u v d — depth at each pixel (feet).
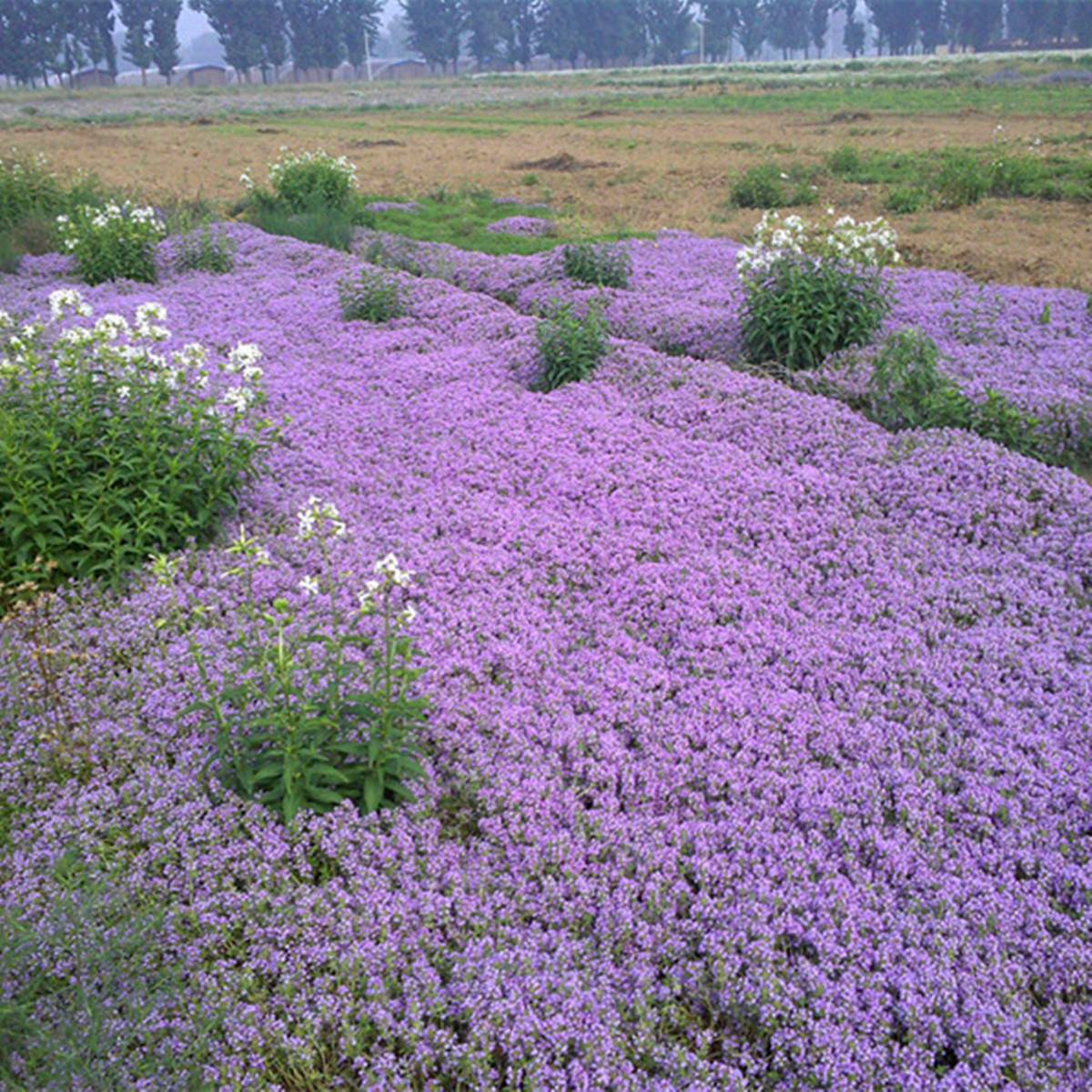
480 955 15.24
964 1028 14.17
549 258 57.00
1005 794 18.75
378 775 18.25
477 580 26.30
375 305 48.70
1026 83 192.24
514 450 33.47
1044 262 56.34
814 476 30.71
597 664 23.00
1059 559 26.61
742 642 23.57
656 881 16.80
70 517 25.90
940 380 35.96
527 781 18.92
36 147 136.67
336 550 27.32
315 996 14.64
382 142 143.64
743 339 42.01
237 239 67.51
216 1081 13.39
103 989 13.92
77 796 18.37
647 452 32.91
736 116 165.27
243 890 16.71
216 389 37.60
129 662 22.71
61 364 28.32
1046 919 16.03
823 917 15.89
